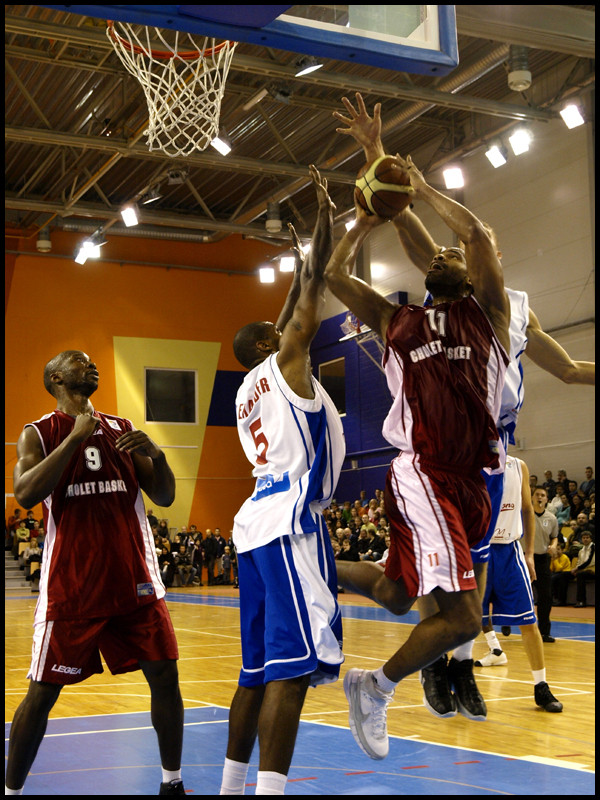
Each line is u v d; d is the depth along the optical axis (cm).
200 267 2481
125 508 348
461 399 321
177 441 2406
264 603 312
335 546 1906
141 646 338
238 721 313
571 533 1487
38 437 346
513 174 1789
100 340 2341
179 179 1853
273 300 2556
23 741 323
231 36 374
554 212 1694
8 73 1555
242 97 1695
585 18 949
